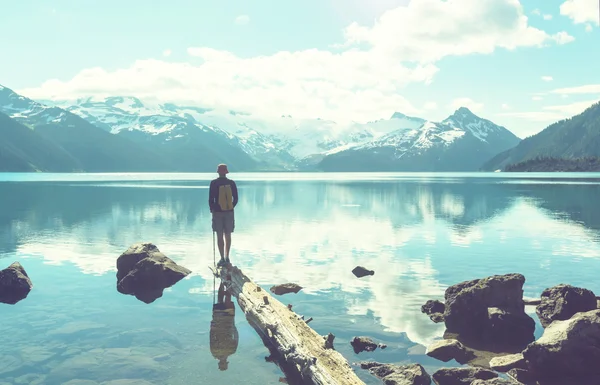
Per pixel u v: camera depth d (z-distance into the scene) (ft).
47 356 30.78
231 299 46.11
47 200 193.36
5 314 40.50
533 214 134.72
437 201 190.60
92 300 45.44
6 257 67.82
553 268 60.49
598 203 174.60
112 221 115.75
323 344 31.58
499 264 63.31
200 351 32.12
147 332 35.86
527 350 30.73
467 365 31.42
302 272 58.44
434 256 69.36
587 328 30.86
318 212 143.23
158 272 52.29
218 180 58.34
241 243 81.71
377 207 162.20
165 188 313.12
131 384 26.66
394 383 27.66
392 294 48.03
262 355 31.65
